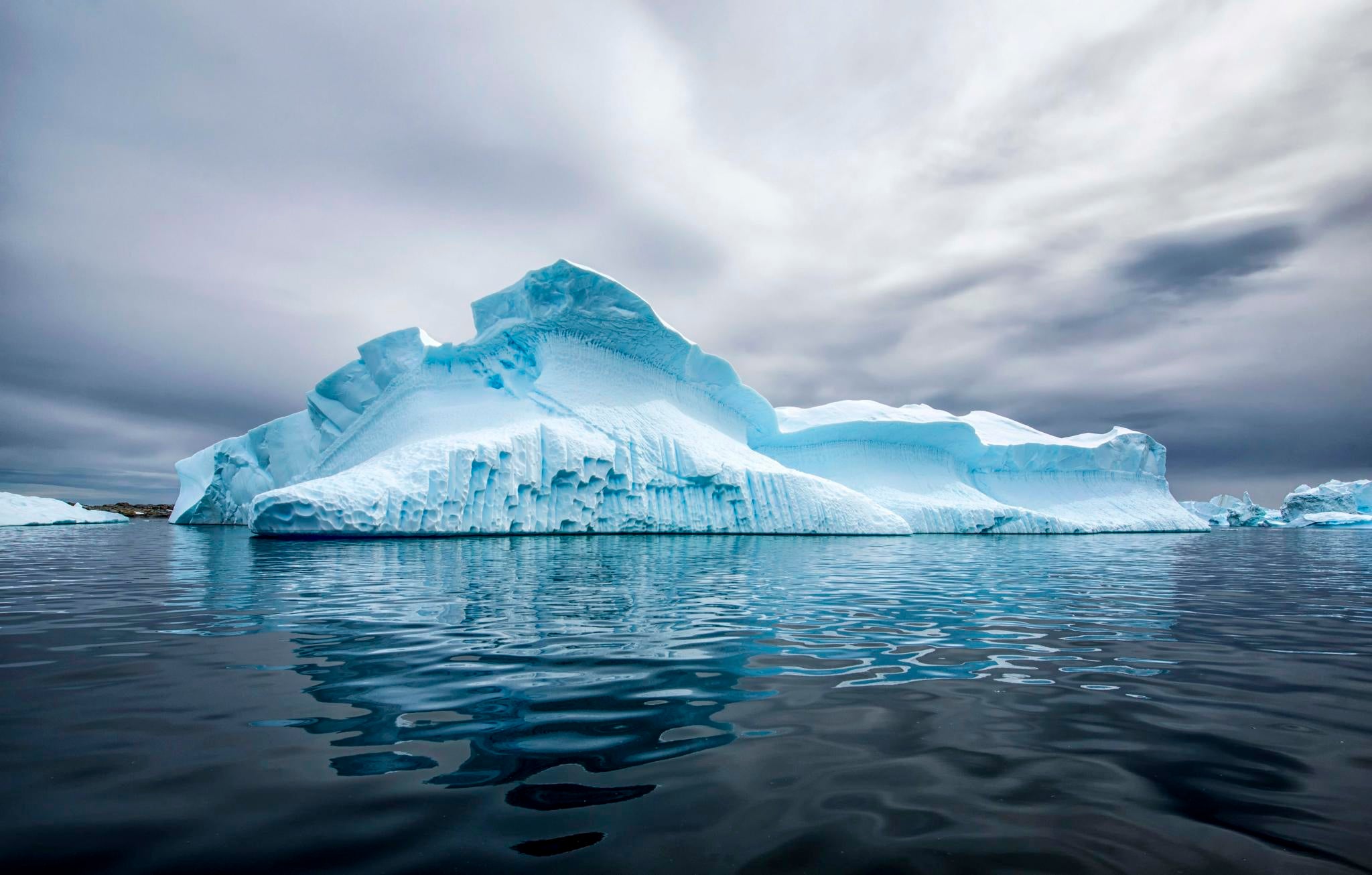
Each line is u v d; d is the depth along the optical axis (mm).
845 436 37438
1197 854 2244
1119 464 44844
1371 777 2896
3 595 8430
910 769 2965
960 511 34344
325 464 31312
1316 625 6891
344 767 2916
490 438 24562
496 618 6758
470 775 2855
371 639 5645
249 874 2068
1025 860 2197
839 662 4953
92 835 2293
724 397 34719
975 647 5582
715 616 6961
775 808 2568
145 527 35844
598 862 2168
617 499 26844
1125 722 3643
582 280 27766
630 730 3439
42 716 3576
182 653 5121
